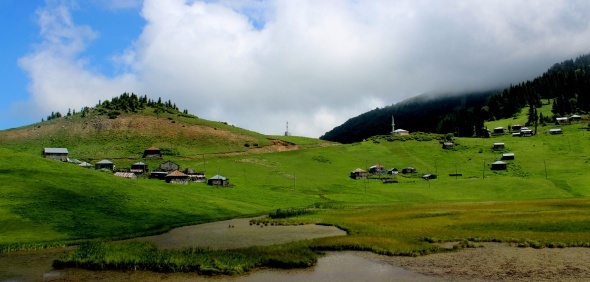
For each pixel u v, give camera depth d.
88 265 41.56
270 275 37.88
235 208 100.19
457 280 34.88
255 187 151.88
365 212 92.81
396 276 36.59
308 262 41.38
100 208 78.81
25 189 80.69
